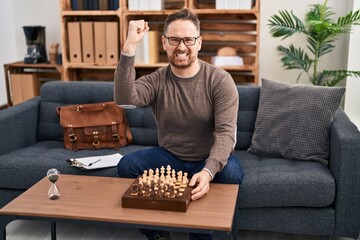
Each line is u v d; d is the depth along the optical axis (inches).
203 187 73.5
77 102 118.9
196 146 90.1
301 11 152.1
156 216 67.0
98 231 101.6
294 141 103.0
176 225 65.0
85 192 76.2
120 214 67.8
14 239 97.3
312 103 103.8
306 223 92.4
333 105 102.8
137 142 116.5
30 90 162.4
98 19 158.9
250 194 90.9
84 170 96.6
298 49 155.2
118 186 78.9
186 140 90.0
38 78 167.3
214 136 90.0
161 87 88.9
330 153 99.1
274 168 96.8
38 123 120.3
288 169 96.0
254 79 149.6
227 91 85.8
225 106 85.1
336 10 149.7
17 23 172.1
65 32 152.3
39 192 76.2
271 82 112.4
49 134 119.7
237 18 154.3
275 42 155.7
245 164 100.7
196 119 87.7
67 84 120.3
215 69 88.4
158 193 70.5
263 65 158.1
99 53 151.3
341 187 89.4
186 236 98.9
